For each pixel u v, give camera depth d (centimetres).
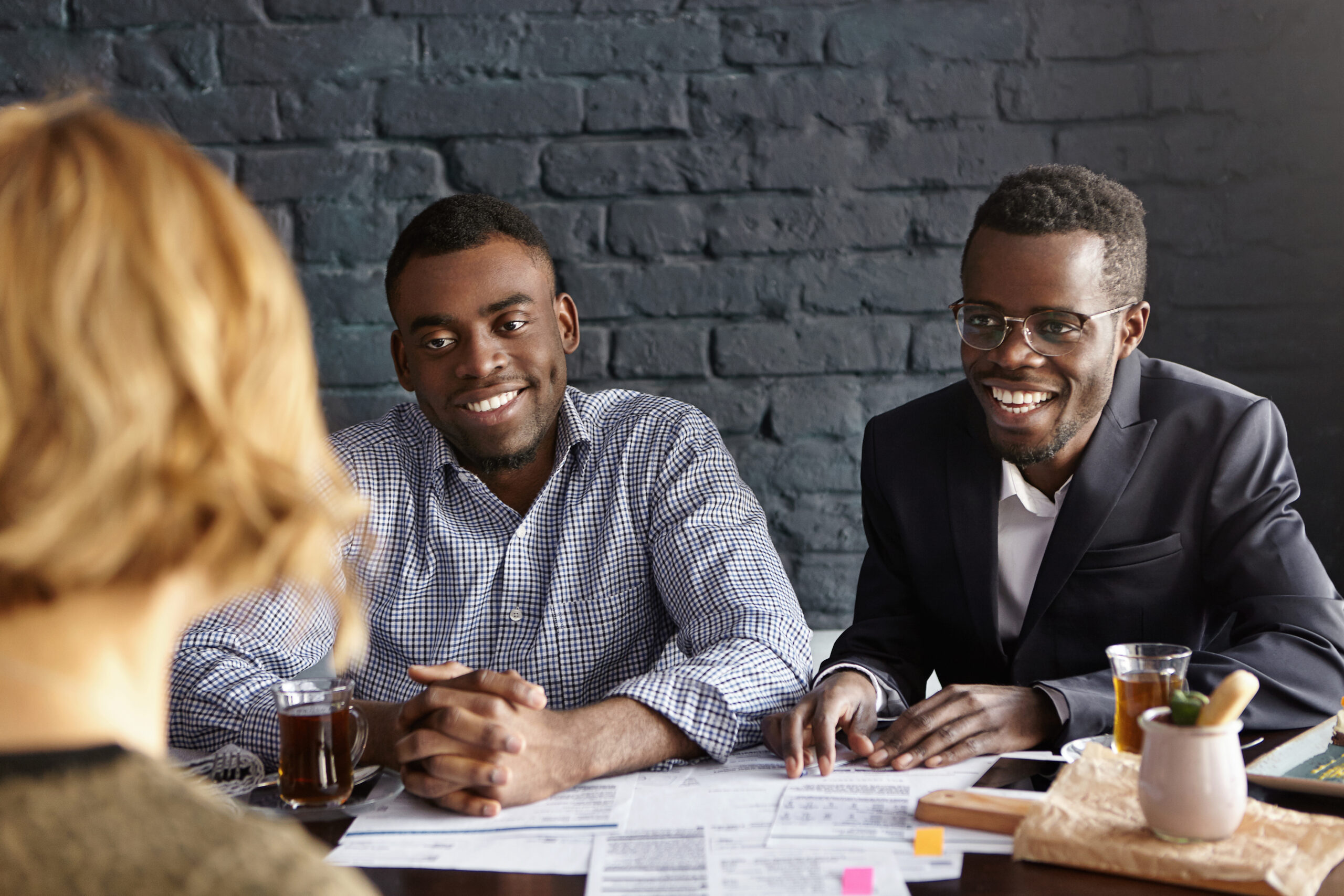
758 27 188
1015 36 188
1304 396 188
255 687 125
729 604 133
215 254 39
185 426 36
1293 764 103
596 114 189
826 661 142
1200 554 139
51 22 185
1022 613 148
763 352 191
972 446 148
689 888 81
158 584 38
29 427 35
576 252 190
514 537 144
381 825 97
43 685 37
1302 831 83
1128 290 136
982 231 136
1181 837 82
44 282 35
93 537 35
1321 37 185
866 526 159
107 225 36
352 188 189
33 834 34
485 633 144
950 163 189
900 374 192
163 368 36
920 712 113
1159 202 189
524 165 189
